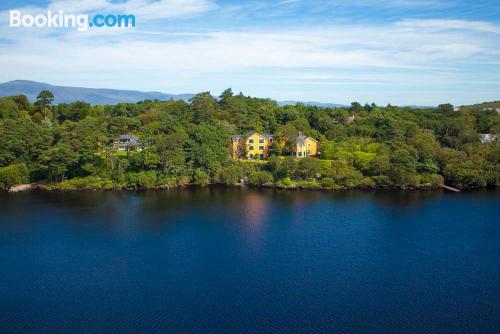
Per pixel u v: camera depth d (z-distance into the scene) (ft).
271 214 419.95
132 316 227.20
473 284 266.77
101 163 559.79
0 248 323.16
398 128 638.12
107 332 213.46
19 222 388.37
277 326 219.20
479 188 553.23
